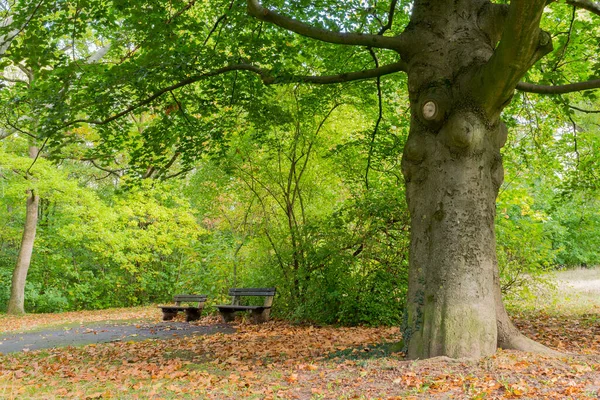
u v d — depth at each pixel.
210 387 5.54
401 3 10.90
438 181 6.23
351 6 10.27
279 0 9.05
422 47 6.64
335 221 11.65
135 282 23.66
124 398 5.17
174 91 10.65
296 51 9.38
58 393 5.51
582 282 20.19
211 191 14.59
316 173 13.84
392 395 4.62
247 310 12.22
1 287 21.73
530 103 13.09
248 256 13.95
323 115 13.46
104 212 19.70
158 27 8.78
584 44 11.29
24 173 17.92
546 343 7.53
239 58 9.11
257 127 11.37
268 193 13.98
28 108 10.95
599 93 11.48
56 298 21.59
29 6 8.55
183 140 10.71
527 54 5.37
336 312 11.42
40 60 8.72
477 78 5.97
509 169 14.86
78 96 9.30
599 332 8.53
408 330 6.22
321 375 5.66
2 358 8.24
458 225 6.03
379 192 11.90
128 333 11.47
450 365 5.43
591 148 13.54
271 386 5.36
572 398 4.16
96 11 9.20
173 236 21.05
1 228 21.91
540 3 4.85
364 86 11.88
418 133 6.49
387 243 11.42
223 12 9.58
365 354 6.82
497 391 4.52
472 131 6.04
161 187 20.56
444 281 5.95
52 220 22.88
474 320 5.80
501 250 11.84
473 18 6.71
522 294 11.98
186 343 9.26
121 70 8.86
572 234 27.06
